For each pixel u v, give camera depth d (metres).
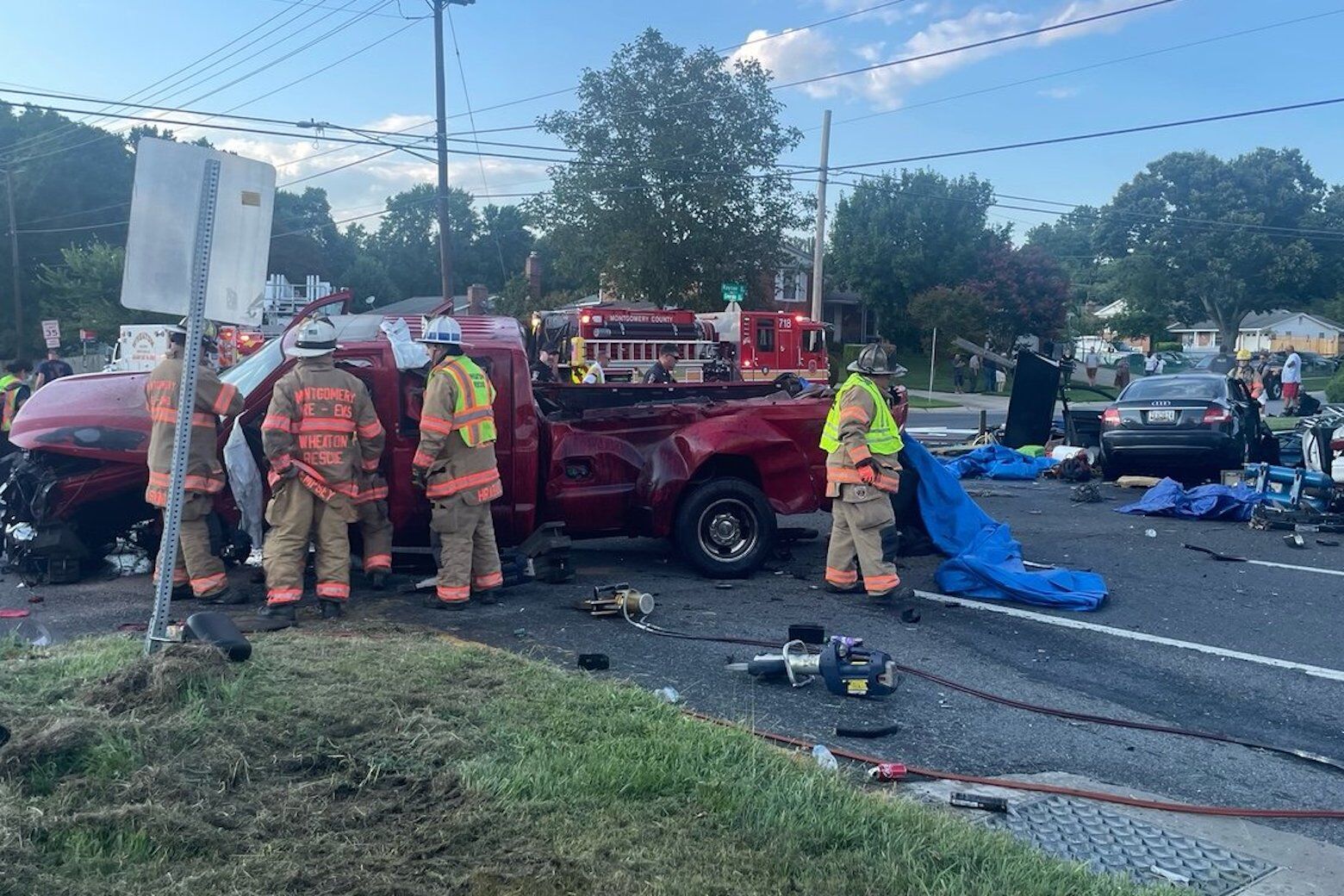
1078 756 5.24
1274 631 7.64
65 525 8.14
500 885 3.34
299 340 7.00
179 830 3.50
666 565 9.41
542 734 4.57
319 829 3.63
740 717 5.45
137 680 4.43
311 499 7.00
